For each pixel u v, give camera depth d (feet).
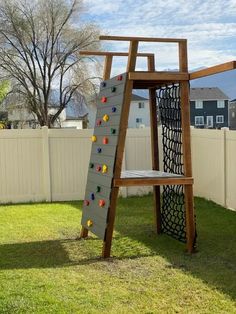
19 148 30.60
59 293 13.26
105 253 17.19
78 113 99.60
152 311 11.92
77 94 97.45
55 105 98.53
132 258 17.06
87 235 20.48
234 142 25.70
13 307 12.22
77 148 31.19
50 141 30.91
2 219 24.76
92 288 13.70
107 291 13.42
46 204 29.78
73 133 31.07
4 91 90.02
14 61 94.07
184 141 18.07
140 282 14.21
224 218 24.08
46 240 19.98
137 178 17.62
